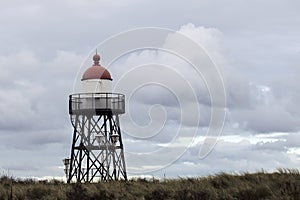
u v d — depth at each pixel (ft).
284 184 76.28
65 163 119.55
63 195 80.38
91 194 79.82
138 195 78.74
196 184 81.35
